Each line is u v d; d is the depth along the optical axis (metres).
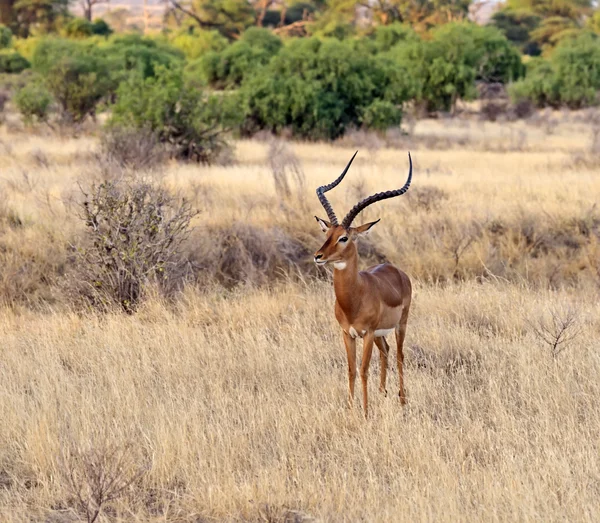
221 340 33.44
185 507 21.47
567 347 31.69
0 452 23.89
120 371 29.66
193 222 48.06
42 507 21.33
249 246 45.75
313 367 30.08
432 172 76.62
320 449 25.06
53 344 32.25
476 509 20.94
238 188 60.56
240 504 21.39
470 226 49.81
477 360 31.80
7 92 160.00
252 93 119.94
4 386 27.86
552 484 21.97
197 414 26.08
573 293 42.50
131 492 21.86
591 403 27.55
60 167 73.12
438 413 27.16
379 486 22.27
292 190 58.34
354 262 25.86
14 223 48.41
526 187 63.88
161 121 83.75
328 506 21.25
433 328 34.03
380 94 128.38
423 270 45.00
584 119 171.62
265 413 26.38
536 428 25.17
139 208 38.78
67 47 154.00
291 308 37.72
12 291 40.22
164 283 39.09
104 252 38.19
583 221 51.34
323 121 118.62
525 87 197.12
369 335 26.47
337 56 125.25
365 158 92.12
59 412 26.33
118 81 128.38
